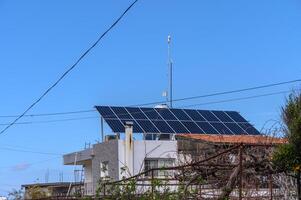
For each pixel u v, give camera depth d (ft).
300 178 36.04
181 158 69.87
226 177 39.52
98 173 94.79
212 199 37.17
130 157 87.56
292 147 34.24
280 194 38.86
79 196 56.95
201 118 100.63
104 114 95.86
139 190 48.52
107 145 92.22
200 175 39.32
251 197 38.09
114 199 42.47
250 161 38.37
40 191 98.07
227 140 72.84
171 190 44.65
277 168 36.19
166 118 97.71
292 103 35.88
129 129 88.99
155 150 87.76
